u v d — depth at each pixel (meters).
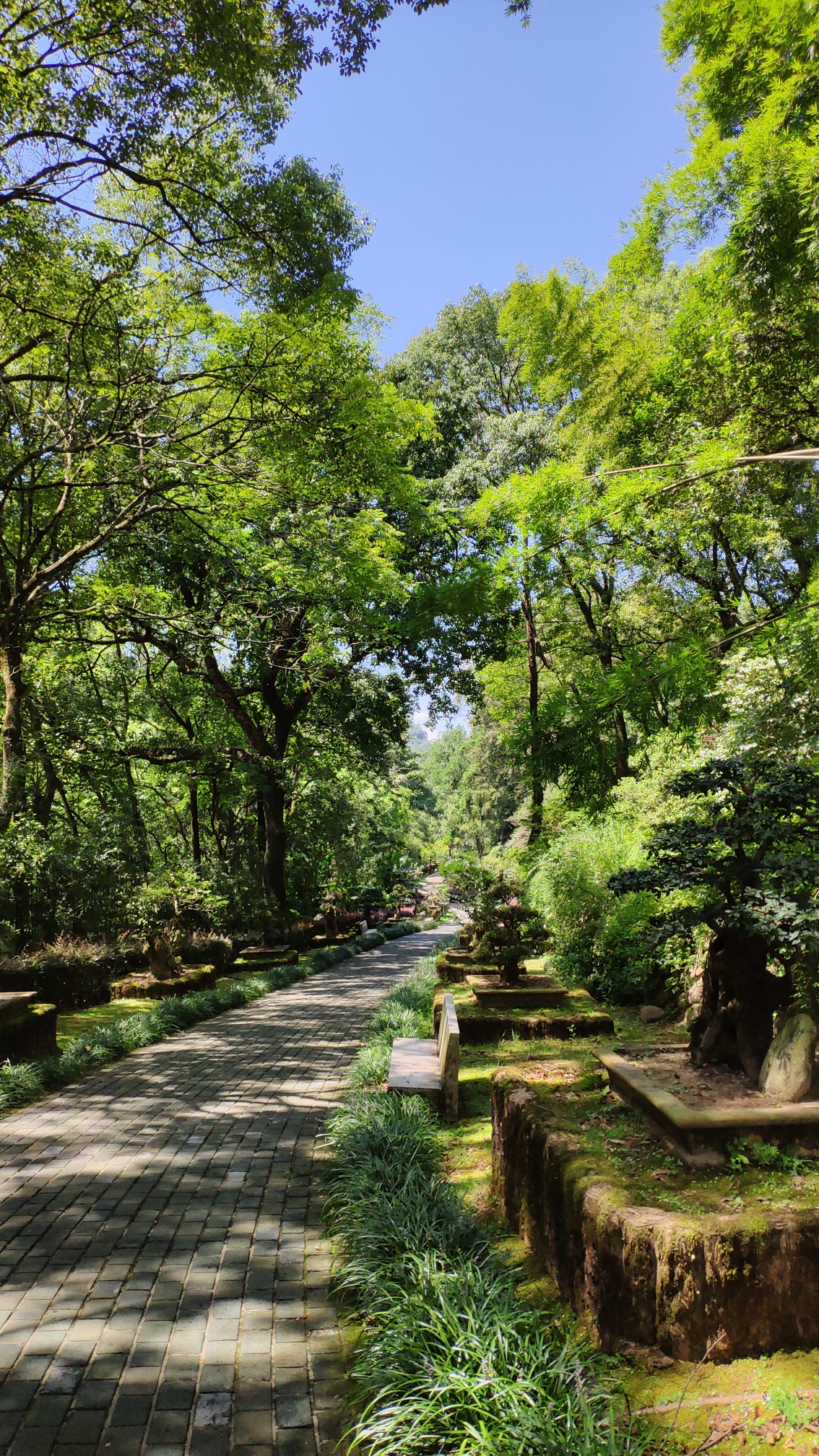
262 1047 8.45
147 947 11.70
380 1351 2.66
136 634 14.88
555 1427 2.14
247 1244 3.77
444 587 6.14
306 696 20.33
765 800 3.48
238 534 13.58
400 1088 5.47
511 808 34.94
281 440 10.88
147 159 8.15
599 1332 2.62
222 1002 11.14
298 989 14.16
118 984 11.41
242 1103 6.18
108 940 12.62
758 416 7.55
